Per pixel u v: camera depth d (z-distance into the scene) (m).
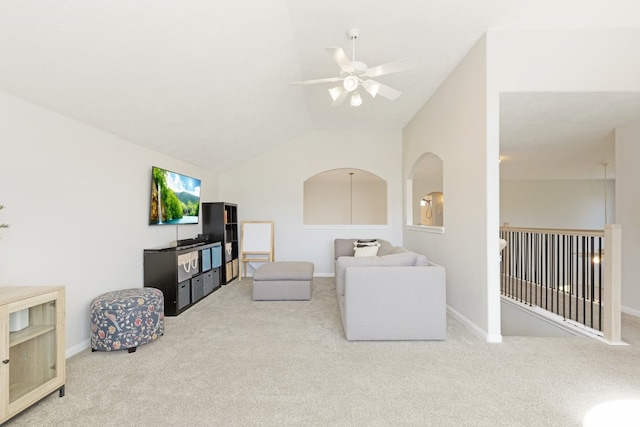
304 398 2.03
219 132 4.54
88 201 2.96
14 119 2.28
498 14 2.75
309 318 3.70
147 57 2.51
